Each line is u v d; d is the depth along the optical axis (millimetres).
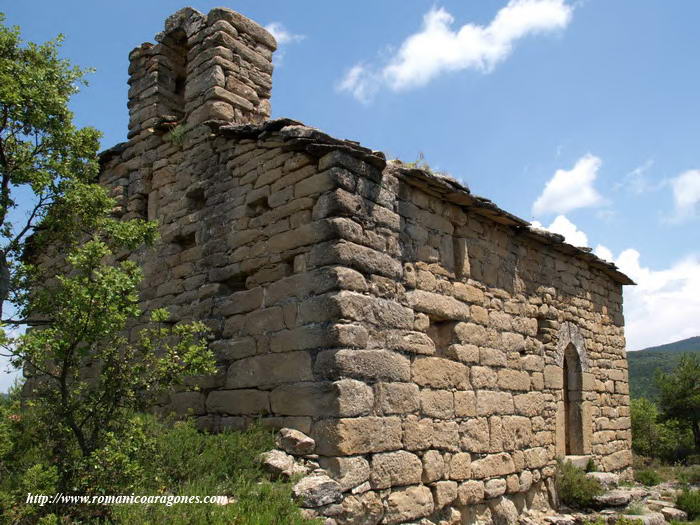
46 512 6082
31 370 9984
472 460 9266
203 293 9484
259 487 6594
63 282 7008
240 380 8484
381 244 8414
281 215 8578
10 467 7227
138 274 7152
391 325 8250
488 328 10242
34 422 7797
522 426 10586
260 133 8977
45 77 7895
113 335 7496
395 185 8914
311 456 7324
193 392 9070
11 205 7867
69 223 8203
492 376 10086
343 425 7223
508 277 11055
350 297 7695
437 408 8750
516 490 10086
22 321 7359
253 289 8680
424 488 8234
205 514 5898
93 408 6891
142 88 11961
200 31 10914
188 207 10289
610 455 13531
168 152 11000
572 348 12883
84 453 6652
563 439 11844
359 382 7547
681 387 29938
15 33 7891
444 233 9695
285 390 7848
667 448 25234
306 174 8375
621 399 14516
